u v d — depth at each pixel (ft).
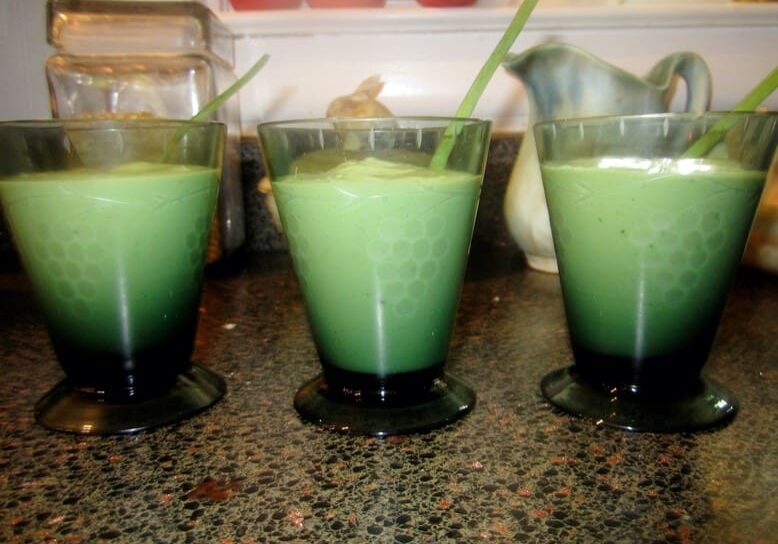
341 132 0.79
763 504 0.65
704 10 1.71
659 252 0.78
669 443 0.77
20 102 1.80
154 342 0.87
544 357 1.06
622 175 0.77
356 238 0.78
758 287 1.47
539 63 1.36
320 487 0.69
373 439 0.79
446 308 0.85
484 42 1.76
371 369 0.84
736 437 0.78
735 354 1.07
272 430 0.82
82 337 0.85
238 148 1.74
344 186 0.77
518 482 0.69
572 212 0.83
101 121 0.79
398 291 0.81
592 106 1.36
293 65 1.77
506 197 1.60
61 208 0.79
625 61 1.77
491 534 0.61
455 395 0.88
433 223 0.79
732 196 0.77
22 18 1.75
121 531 0.62
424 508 0.65
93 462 0.75
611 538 0.60
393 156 0.80
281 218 0.86
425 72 1.77
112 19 1.55
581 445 0.77
